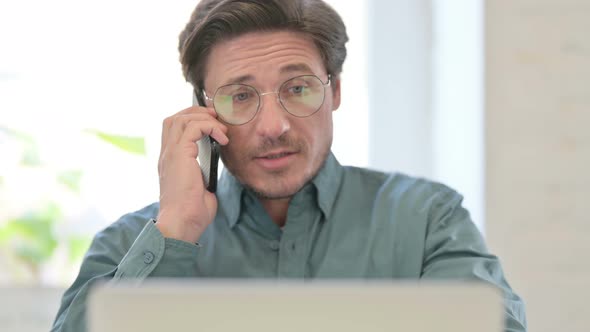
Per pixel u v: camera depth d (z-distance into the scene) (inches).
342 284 30.0
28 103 98.7
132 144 97.4
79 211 99.5
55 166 98.5
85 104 98.5
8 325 99.3
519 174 86.8
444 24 96.8
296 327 29.6
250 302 29.6
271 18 57.2
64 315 60.5
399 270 60.9
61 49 98.4
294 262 61.3
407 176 67.4
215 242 63.4
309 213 62.7
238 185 63.9
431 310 29.4
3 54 98.5
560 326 87.1
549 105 86.6
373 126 100.3
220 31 58.2
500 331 29.2
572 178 86.7
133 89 98.3
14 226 98.7
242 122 58.4
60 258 99.7
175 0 98.1
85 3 98.3
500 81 86.5
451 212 62.9
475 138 88.2
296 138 57.7
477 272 55.7
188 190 57.7
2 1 98.3
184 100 98.3
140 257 55.1
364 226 63.1
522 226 86.9
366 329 29.5
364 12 100.6
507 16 86.2
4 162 98.6
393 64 100.5
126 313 29.9
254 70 57.4
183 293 29.7
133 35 98.3
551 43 86.4
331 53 59.7
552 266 87.0
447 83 96.3
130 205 99.1
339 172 66.2
